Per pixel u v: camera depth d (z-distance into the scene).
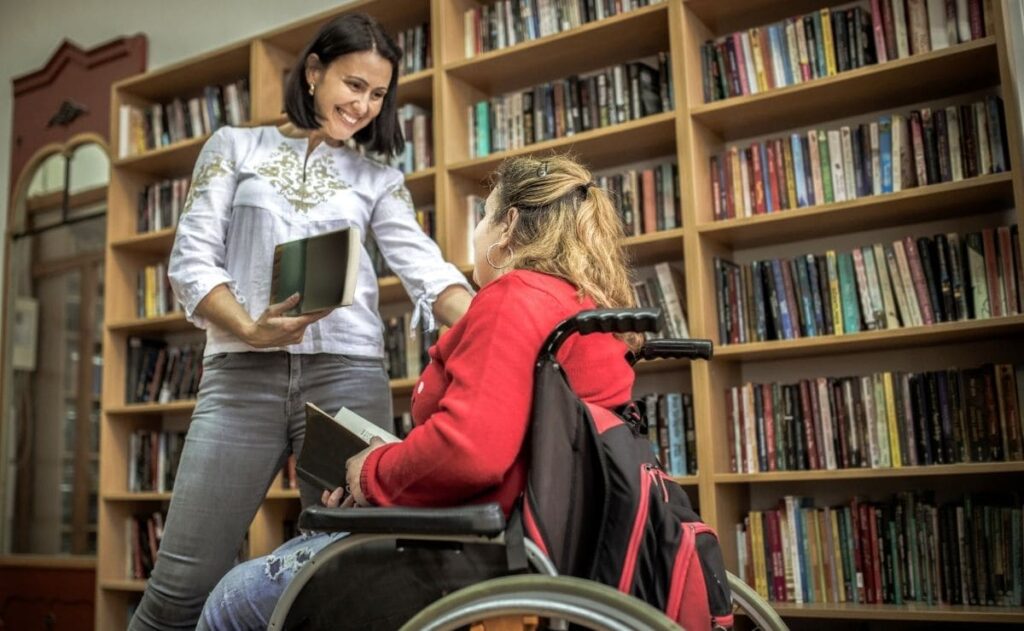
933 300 2.44
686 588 1.08
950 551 2.35
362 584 1.17
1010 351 2.50
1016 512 2.27
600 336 1.23
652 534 1.09
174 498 1.72
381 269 3.34
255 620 1.28
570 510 1.08
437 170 3.11
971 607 2.28
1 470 4.32
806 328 2.60
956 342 2.54
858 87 2.57
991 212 2.56
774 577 2.56
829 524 2.51
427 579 1.14
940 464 2.36
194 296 1.72
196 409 1.77
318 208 1.87
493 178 1.45
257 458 1.74
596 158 3.10
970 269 2.40
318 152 1.92
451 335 1.22
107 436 3.79
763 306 2.67
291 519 3.33
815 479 2.49
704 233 2.72
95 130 4.35
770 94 2.63
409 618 1.15
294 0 3.89
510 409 1.09
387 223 1.99
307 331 1.77
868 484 2.66
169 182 3.89
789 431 2.59
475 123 3.22
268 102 3.54
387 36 1.88
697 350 1.38
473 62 3.10
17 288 4.48
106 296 3.85
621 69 2.96
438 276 1.92
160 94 4.04
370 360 1.85
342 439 1.29
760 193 2.71
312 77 1.85
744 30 2.97
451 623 1.00
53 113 4.51
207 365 1.77
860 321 2.53
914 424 2.42
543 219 1.31
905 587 2.39
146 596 1.70
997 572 2.28
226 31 4.07
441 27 3.17
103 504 3.74
